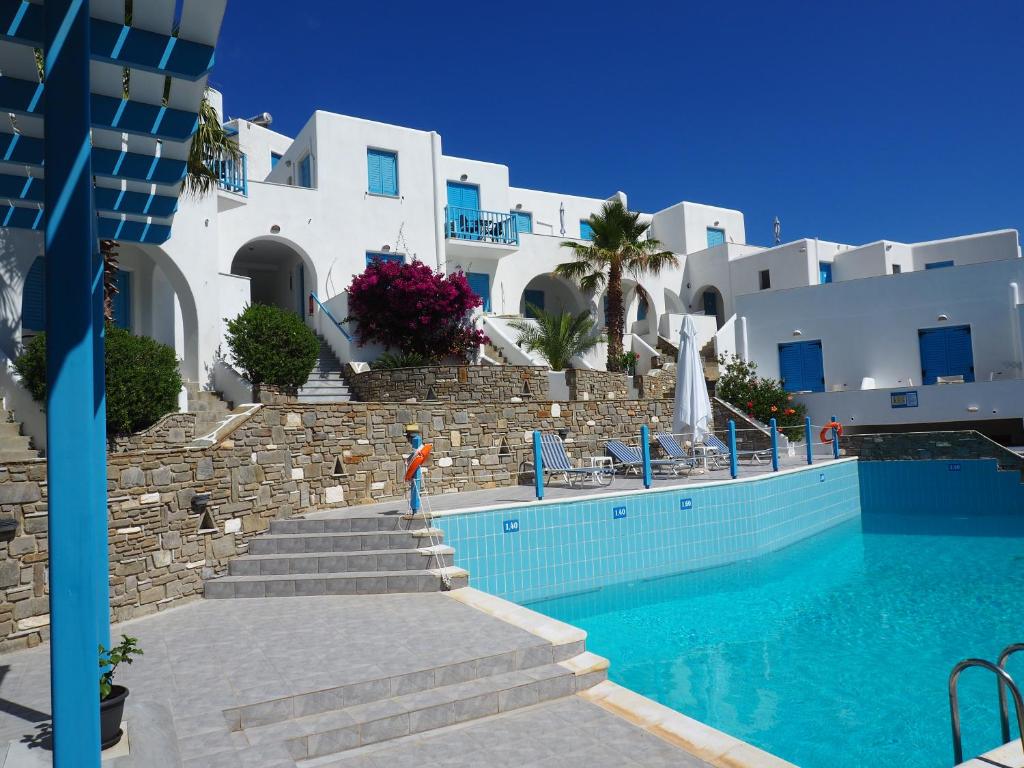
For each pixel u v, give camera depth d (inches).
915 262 1160.2
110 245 462.0
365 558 341.1
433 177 922.7
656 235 1286.9
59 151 139.4
